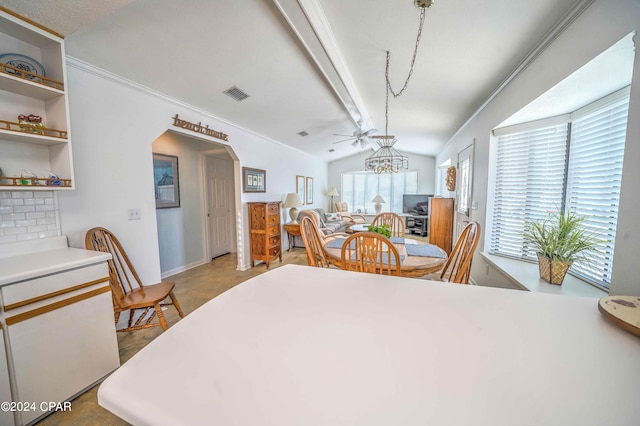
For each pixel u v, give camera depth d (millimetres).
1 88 1532
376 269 1751
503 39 1779
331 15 1809
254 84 2732
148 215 2488
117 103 2221
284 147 5434
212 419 400
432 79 2586
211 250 4664
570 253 1745
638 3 1078
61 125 1675
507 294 874
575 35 1440
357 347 578
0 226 1595
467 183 3750
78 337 1495
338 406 420
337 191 8508
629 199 1101
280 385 465
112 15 1621
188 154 4125
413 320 700
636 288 1071
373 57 2297
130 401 431
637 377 481
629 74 1436
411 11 1665
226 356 546
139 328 2004
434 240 4906
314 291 904
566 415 398
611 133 1656
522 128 2363
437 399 432
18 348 1267
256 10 1752
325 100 3482
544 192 2230
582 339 609
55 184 1630
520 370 501
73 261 1468
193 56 2119
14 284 1251
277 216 4438
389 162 3613
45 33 1525
